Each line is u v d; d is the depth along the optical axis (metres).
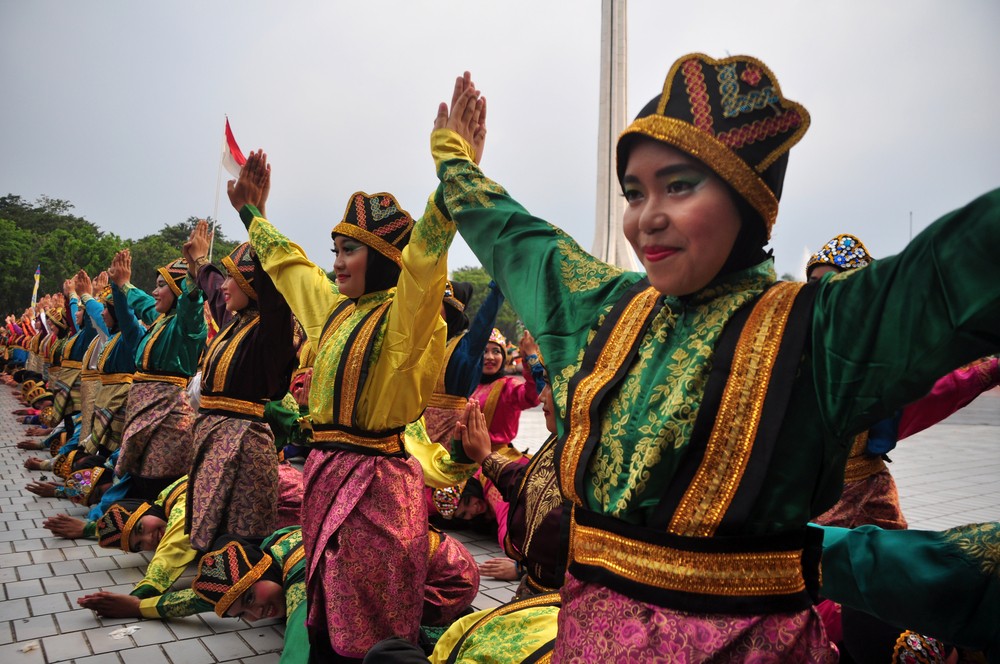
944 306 0.98
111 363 6.46
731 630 1.12
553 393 1.47
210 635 3.64
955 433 15.15
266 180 3.80
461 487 5.96
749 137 1.21
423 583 2.94
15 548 5.08
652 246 1.26
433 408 5.73
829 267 3.79
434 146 2.31
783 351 1.17
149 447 5.07
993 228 0.92
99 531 4.51
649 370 1.28
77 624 3.71
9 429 11.70
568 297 1.58
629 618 1.17
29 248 56.31
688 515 1.15
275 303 3.74
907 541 1.56
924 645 2.04
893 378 1.04
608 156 27.78
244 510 3.88
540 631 2.13
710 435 1.16
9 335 24.38
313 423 3.07
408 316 2.78
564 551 1.45
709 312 1.28
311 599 2.85
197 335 5.20
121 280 5.97
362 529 2.80
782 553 1.17
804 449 1.15
